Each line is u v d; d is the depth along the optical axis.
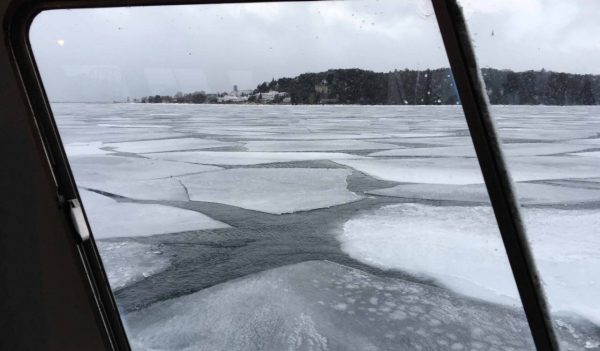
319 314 3.49
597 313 3.44
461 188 9.14
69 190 1.86
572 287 3.96
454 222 6.45
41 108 1.77
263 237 5.99
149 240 5.84
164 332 3.20
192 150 15.43
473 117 1.58
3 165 1.77
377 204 7.82
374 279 4.31
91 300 1.89
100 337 1.92
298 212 7.36
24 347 1.89
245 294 3.97
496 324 3.26
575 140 15.38
